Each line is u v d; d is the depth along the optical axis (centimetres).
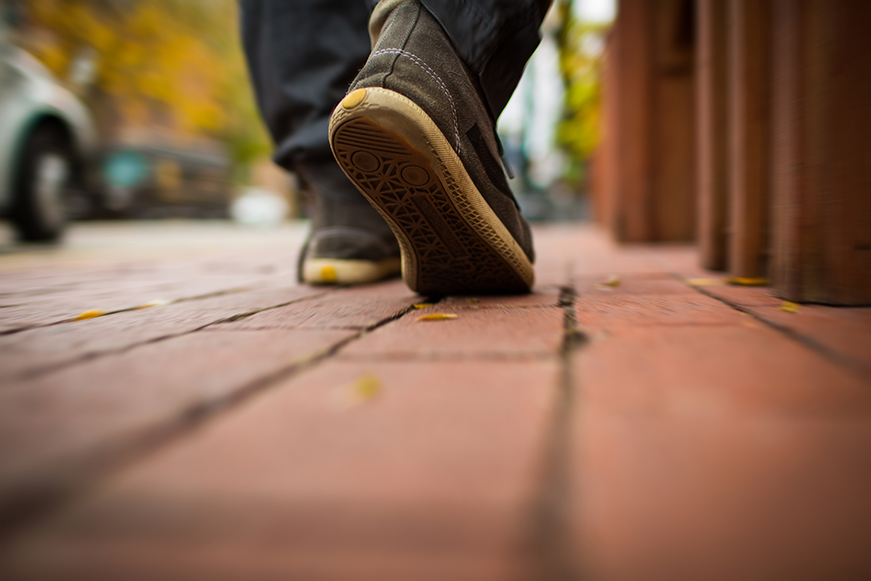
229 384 24
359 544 13
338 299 51
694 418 19
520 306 43
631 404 20
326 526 13
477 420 19
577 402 21
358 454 17
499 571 11
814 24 38
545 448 17
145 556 12
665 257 96
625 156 130
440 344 30
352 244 62
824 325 33
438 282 50
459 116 40
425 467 16
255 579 12
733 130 58
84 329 37
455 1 40
